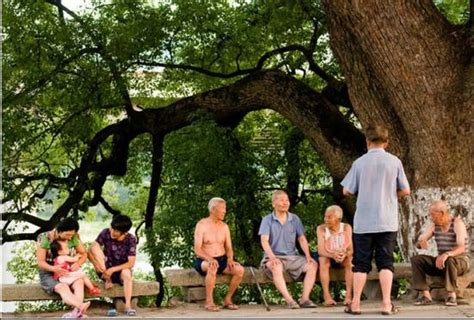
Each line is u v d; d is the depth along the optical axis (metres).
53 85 12.97
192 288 7.62
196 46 14.27
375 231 6.74
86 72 12.85
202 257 7.34
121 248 7.18
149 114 13.01
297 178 14.25
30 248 17.58
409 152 8.64
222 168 12.27
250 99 11.45
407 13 8.01
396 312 6.84
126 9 13.29
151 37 13.09
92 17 12.99
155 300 13.06
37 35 12.38
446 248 7.29
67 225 6.83
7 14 12.20
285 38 14.18
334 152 10.27
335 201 13.41
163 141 14.03
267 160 14.38
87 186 13.81
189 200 11.98
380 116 8.73
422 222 8.39
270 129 15.42
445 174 8.28
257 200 13.47
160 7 13.37
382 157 6.85
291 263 7.59
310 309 7.25
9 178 13.43
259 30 13.91
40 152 15.42
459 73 8.29
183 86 15.83
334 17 8.74
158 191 15.42
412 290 7.87
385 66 8.16
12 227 13.82
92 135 14.59
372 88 8.74
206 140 11.84
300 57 14.50
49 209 17.28
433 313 6.77
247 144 14.50
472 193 8.28
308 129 10.59
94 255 7.06
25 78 12.62
